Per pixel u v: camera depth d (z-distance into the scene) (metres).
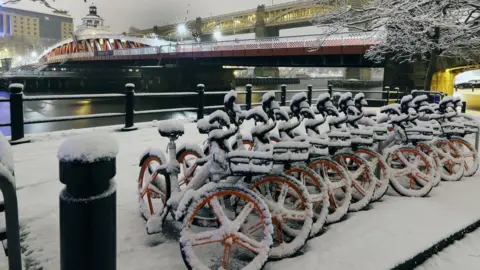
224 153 2.79
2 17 127.06
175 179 3.05
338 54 25.19
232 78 49.22
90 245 1.70
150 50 46.16
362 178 4.39
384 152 4.51
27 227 3.37
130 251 2.95
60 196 1.73
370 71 78.88
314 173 3.39
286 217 2.93
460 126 5.65
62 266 1.74
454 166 5.53
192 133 8.46
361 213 3.82
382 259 2.89
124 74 72.81
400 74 22.34
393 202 4.18
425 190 4.41
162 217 3.10
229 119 2.94
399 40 14.31
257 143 3.17
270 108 3.15
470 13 10.67
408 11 11.13
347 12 14.73
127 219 3.55
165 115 24.55
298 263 2.80
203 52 36.44
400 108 4.85
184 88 46.25
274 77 81.56
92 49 75.75
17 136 7.01
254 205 2.61
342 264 2.80
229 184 2.84
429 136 4.62
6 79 55.38
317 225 3.23
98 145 1.71
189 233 2.52
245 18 89.38
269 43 29.61
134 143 7.21
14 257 1.97
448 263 3.14
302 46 26.88
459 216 3.81
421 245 3.15
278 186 3.58
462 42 12.30
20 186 4.54
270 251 2.59
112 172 1.78
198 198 2.56
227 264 2.55
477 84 47.44
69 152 1.66
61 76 62.66
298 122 3.51
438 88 22.89
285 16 80.75
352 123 4.32
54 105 33.59
